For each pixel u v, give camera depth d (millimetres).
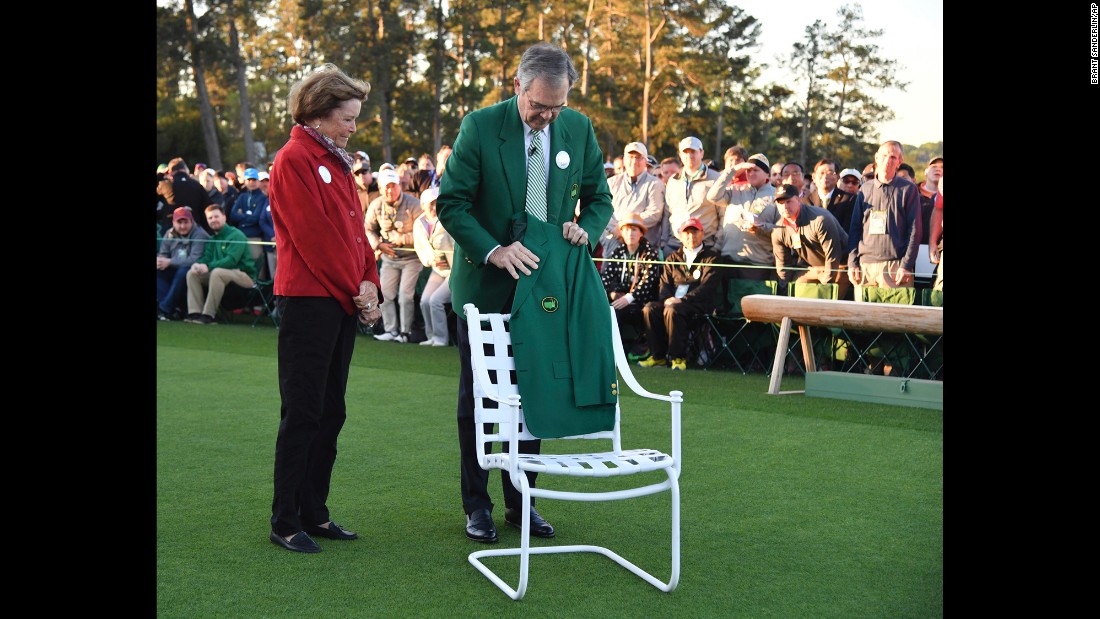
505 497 3793
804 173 9297
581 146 3662
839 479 4543
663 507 4078
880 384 6555
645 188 8531
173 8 32188
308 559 3342
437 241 9219
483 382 3240
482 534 3572
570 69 3312
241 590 3027
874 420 5953
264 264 11172
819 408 6352
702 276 7969
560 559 3402
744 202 8227
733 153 8641
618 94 33469
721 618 2857
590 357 3387
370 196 11008
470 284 3641
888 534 3705
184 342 9461
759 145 28875
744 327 8031
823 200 8539
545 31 35312
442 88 35000
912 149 15461
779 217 8039
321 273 3316
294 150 3318
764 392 6992
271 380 7258
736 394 6887
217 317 11539
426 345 9391
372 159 35281
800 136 25531
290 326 3361
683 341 8023
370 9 34719
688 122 31578
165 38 31844
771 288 7910
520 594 2963
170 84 35969
